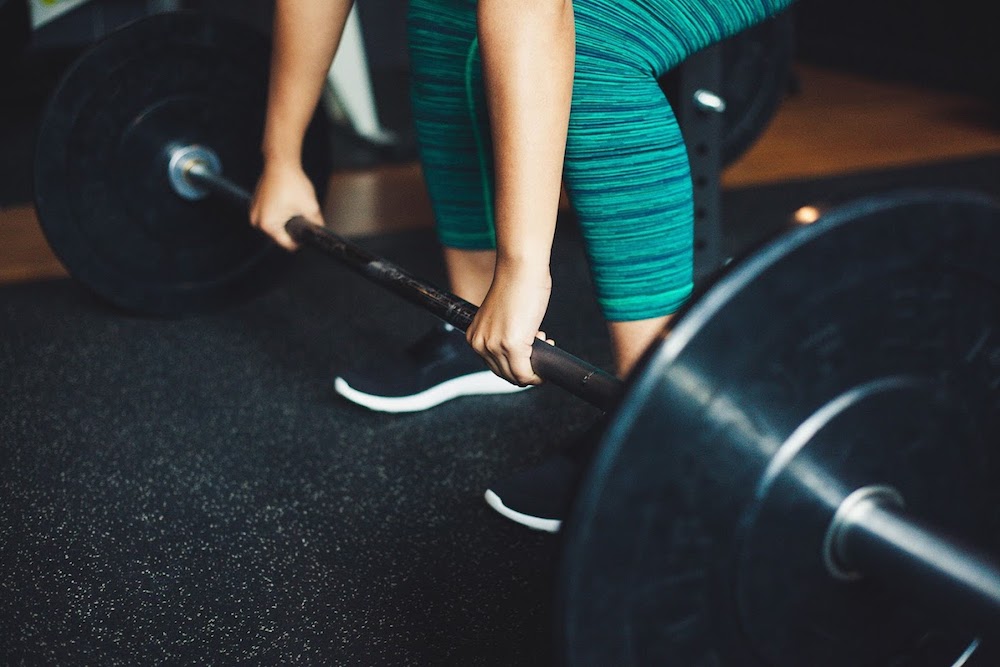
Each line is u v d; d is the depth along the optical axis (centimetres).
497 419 125
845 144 243
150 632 87
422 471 113
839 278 54
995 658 70
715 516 56
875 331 57
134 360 142
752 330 53
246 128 151
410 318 155
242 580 94
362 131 241
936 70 296
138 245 148
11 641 86
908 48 306
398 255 178
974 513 67
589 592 54
